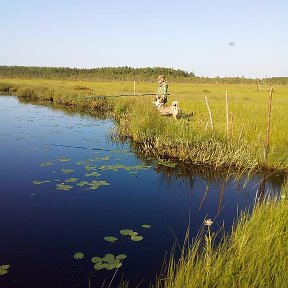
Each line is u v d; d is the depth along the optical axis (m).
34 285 4.28
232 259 3.95
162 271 4.64
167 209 6.88
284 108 20.23
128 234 5.67
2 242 5.32
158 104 16.05
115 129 15.30
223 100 26.84
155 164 10.09
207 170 9.61
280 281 3.64
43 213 6.44
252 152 9.90
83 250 5.15
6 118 19.34
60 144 12.56
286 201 5.71
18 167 9.41
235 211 6.87
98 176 8.78
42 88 37.41
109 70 131.25
